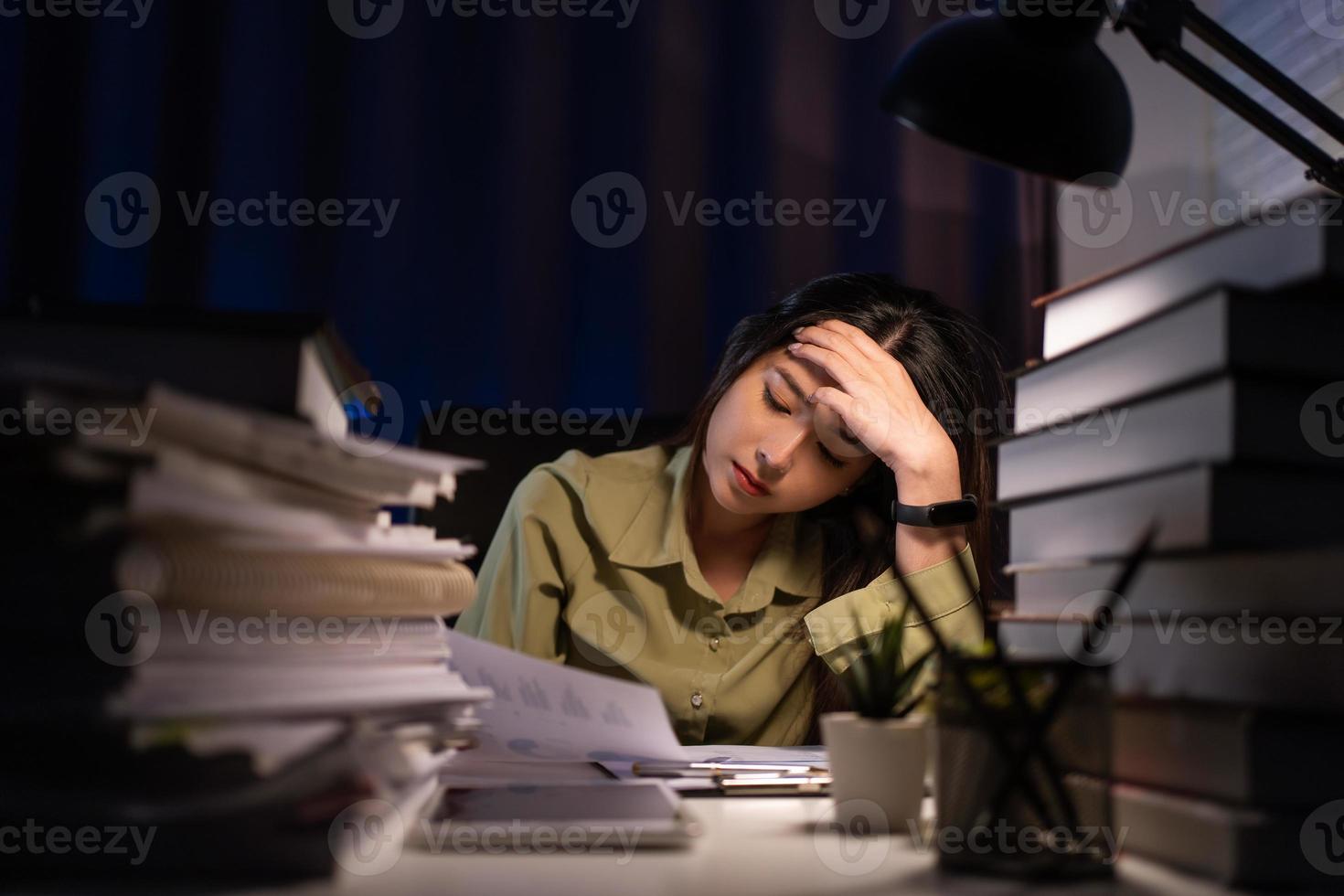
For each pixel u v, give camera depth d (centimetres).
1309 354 47
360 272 226
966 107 106
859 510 139
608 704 69
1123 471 51
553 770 68
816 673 135
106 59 214
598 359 237
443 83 232
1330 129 91
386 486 53
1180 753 44
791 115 248
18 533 36
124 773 38
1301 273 45
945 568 103
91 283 212
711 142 245
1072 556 54
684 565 136
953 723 44
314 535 46
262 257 221
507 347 232
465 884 40
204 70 219
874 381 126
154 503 36
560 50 238
